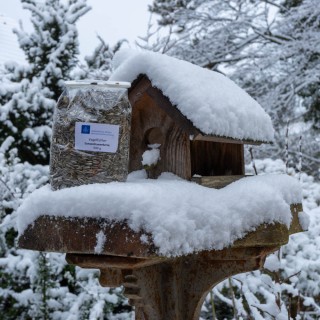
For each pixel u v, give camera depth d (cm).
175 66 165
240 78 734
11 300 332
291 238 315
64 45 468
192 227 136
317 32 654
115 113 146
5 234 353
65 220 136
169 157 169
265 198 152
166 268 176
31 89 435
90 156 144
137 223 128
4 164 374
